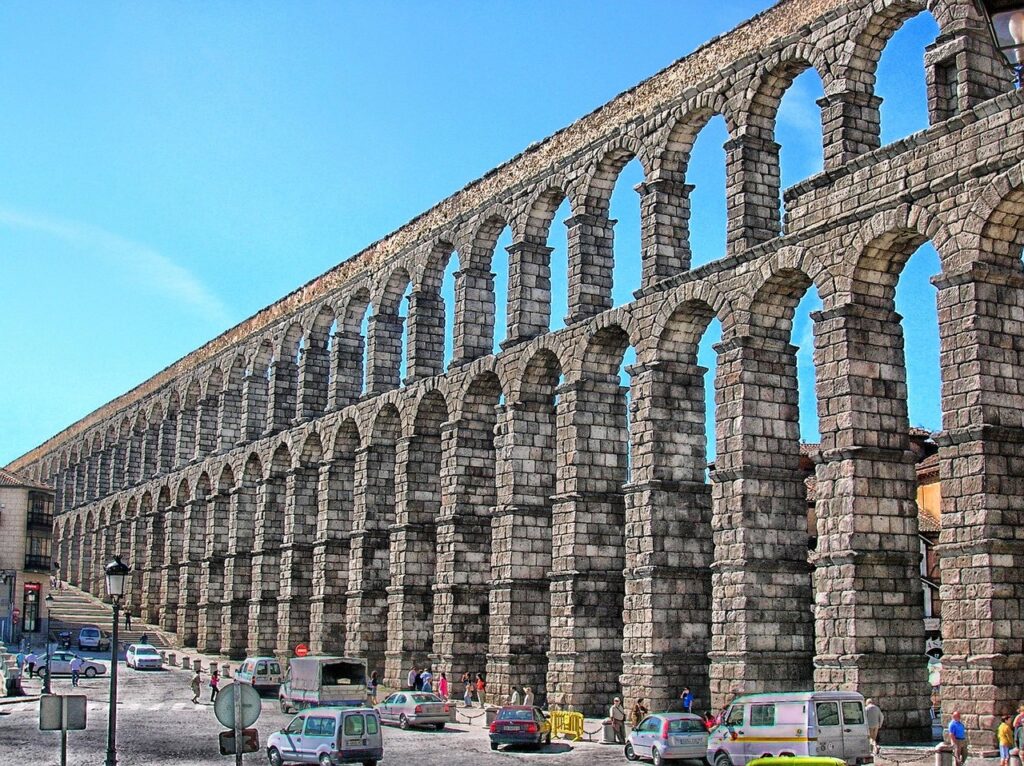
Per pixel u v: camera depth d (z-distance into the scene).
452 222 73.06
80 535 139.12
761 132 52.53
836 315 45.81
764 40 51.72
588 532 59.06
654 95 57.66
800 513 50.22
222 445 102.50
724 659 49.06
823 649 44.59
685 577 54.50
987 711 38.72
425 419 74.75
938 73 44.12
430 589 73.62
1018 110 40.66
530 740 48.97
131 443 126.69
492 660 63.41
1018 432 40.53
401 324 81.06
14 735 53.25
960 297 41.41
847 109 47.44
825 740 36.25
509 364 65.31
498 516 64.25
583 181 61.84
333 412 83.94
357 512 79.12
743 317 50.47
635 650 54.19
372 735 42.56
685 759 43.91
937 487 76.19
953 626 40.31
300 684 63.59
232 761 45.53
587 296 61.03
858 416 45.00
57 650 96.31
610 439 60.22
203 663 92.69
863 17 47.28
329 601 81.44
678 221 57.06
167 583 110.19
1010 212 41.22
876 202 45.03
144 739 52.31
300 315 91.25
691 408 55.75
